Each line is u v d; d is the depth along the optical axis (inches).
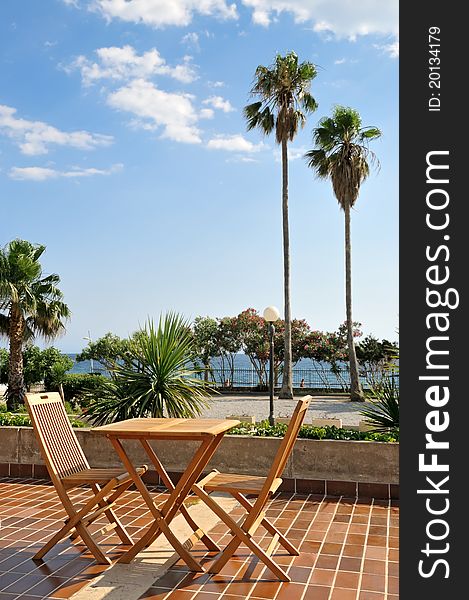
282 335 1229.1
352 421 625.9
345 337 1214.3
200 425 186.4
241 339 1256.8
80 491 267.0
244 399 938.7
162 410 335.9
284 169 945.5
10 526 214.8
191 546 181.9
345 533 205.8
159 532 183.8
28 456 297.7
